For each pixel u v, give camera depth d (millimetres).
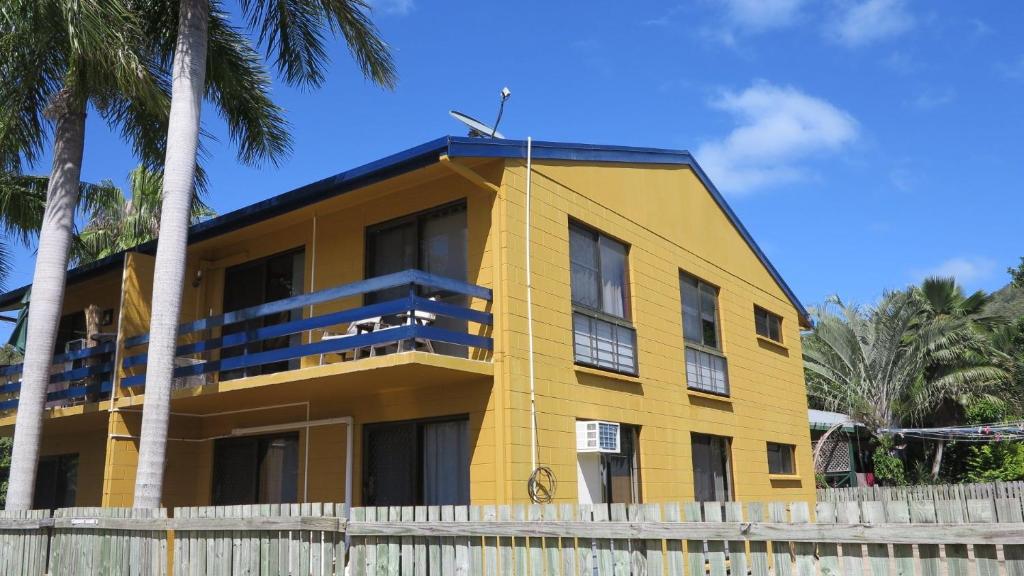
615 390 12531
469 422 10953
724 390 15797
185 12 12516
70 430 16500
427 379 10797
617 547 6434
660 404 13516
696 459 14586
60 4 11711
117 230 27516
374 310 10367
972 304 33656
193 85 12258
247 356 11648
